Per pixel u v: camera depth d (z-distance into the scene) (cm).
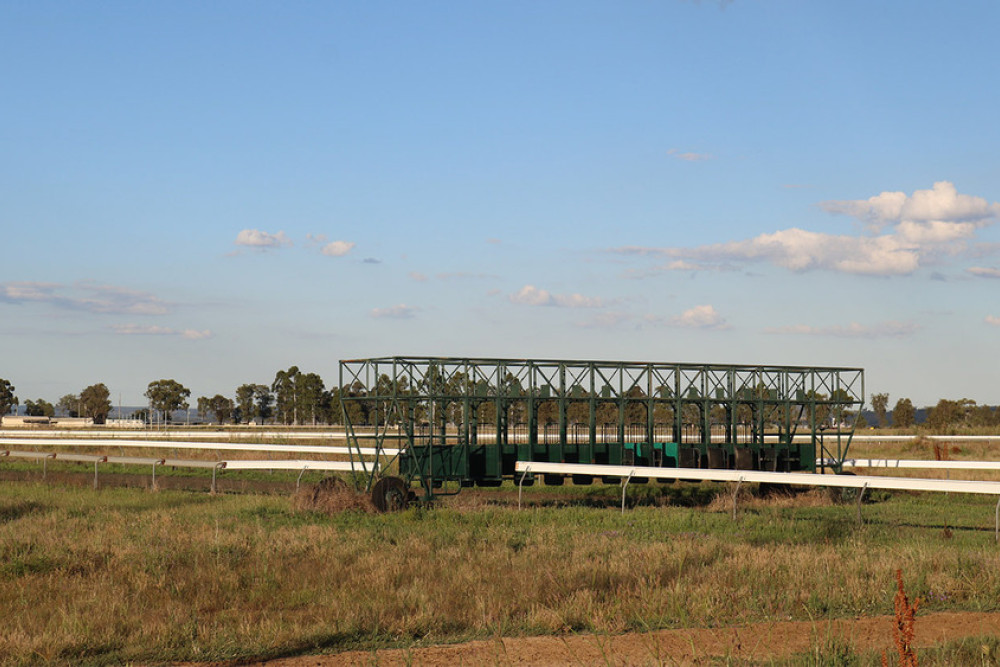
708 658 941
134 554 1474
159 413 14200
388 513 2112
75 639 1012
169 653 982
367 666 936
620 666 925
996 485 1791
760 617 1130
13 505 2184
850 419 8525
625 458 2684
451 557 1471
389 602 1186
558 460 2583
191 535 1675
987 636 985
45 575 1366
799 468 2923
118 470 3384
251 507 2173
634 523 1970
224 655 982
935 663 892
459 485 2422
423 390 2367
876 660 912
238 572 1374
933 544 1630
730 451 2784
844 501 2580
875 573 1301
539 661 952
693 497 2641
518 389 2541
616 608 1138
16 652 958
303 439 5025
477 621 1108
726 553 1503
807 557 1402
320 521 1991
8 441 4175
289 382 13312
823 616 1128
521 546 1638
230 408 15000
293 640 1023
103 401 14250
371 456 2773
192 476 3186
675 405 2842
